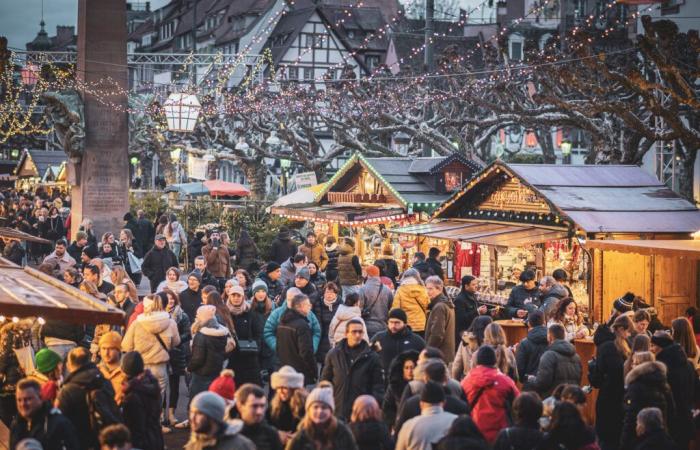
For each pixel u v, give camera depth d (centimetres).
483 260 2722
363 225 3334
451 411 1137
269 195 5784
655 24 2691
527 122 3959
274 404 1183
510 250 2548
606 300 2300
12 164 11056
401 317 1488
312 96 5978
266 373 1878
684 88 2664
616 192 2467
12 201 5406
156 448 1227
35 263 4025
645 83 2723
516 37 8688
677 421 1381
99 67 3878
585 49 2906
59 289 1336
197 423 970
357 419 1093
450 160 3312
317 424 1019
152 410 1223
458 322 1934
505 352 1395
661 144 4119
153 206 4597
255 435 1030
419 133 4769
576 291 2386
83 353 1178
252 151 6356
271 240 4019
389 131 4888
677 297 2273
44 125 9131
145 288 3212
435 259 2417
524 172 2506
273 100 5962
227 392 1220
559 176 2517
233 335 1639
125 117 3912
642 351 1371
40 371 1237
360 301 1945
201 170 5547
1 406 1434
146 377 1230
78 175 3906
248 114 6450
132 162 8412
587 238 2281
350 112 5338
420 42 9556
